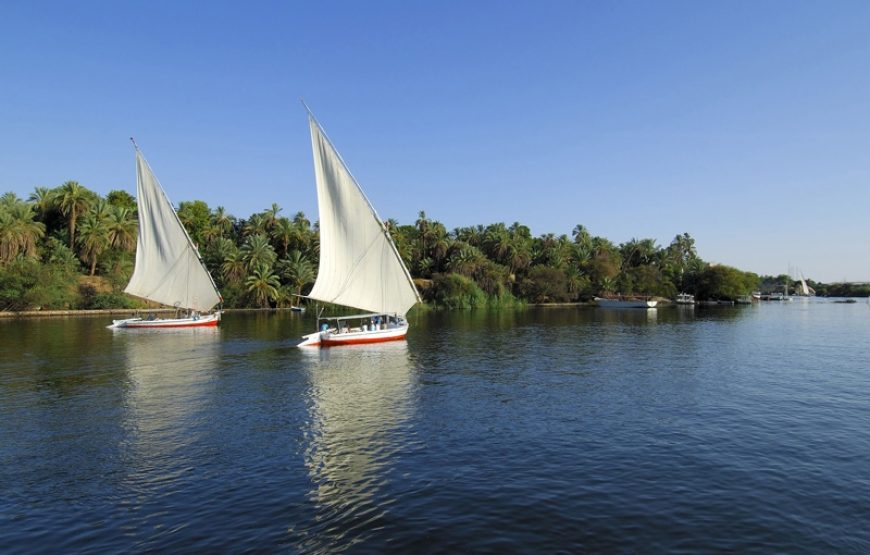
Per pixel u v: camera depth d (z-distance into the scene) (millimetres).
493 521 10852
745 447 15547
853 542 9961
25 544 10094
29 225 83375
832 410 19984
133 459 14789
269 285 99375
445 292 107875
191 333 51281
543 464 14195
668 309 112500
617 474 13430
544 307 121625
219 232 111750
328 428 17766
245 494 12289
